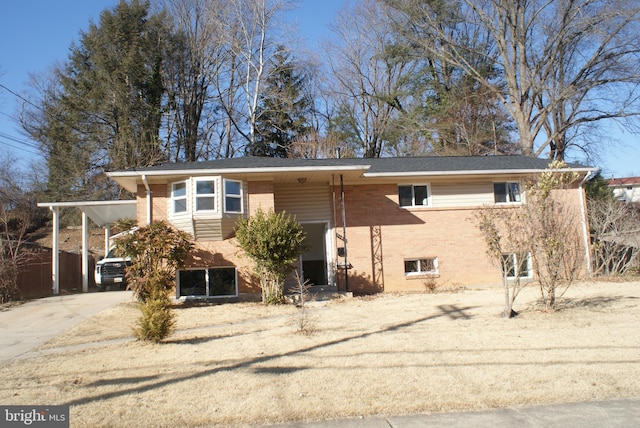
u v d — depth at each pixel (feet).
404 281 54.39
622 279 54.65
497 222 42.06
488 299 43.21
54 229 59.62
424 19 103.04
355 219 54.70
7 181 118.21
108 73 98.68
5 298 49.73
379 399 17.52
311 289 52.90
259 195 49.32
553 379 19.47
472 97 103.60
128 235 43.14
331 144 112.06
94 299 51.62
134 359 23.99
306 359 23.07
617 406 16.88
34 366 23.31
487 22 95.86
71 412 16.71
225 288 48.08
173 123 109.09
